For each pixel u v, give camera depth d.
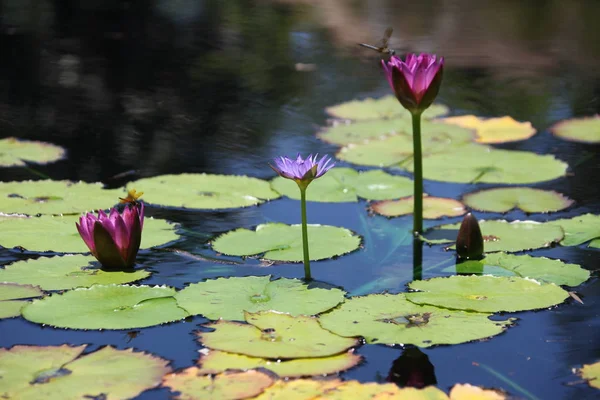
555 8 9.68
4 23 8.62
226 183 4.04
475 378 2.22
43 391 2.06
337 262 3.11
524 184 4.10
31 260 3.03
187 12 9.52
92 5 9.96
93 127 5.15
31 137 4.88
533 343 2.43
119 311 2.59
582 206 3.75
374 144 4.80
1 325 2.50
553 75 6.59
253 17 9.23
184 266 3.05
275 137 4.99
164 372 2.19
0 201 3.66
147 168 4.34
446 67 6.83
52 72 6.63
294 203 3.84
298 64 7.07
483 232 3.40
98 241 2.93
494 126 5.17
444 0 10.34
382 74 6.72
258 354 2.27
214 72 6.75
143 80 6.44
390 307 2.61
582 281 2.86
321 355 2.28
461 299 2.67
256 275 2.97
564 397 2.12
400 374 2.22
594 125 5.18
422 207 3.46
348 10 9.63
